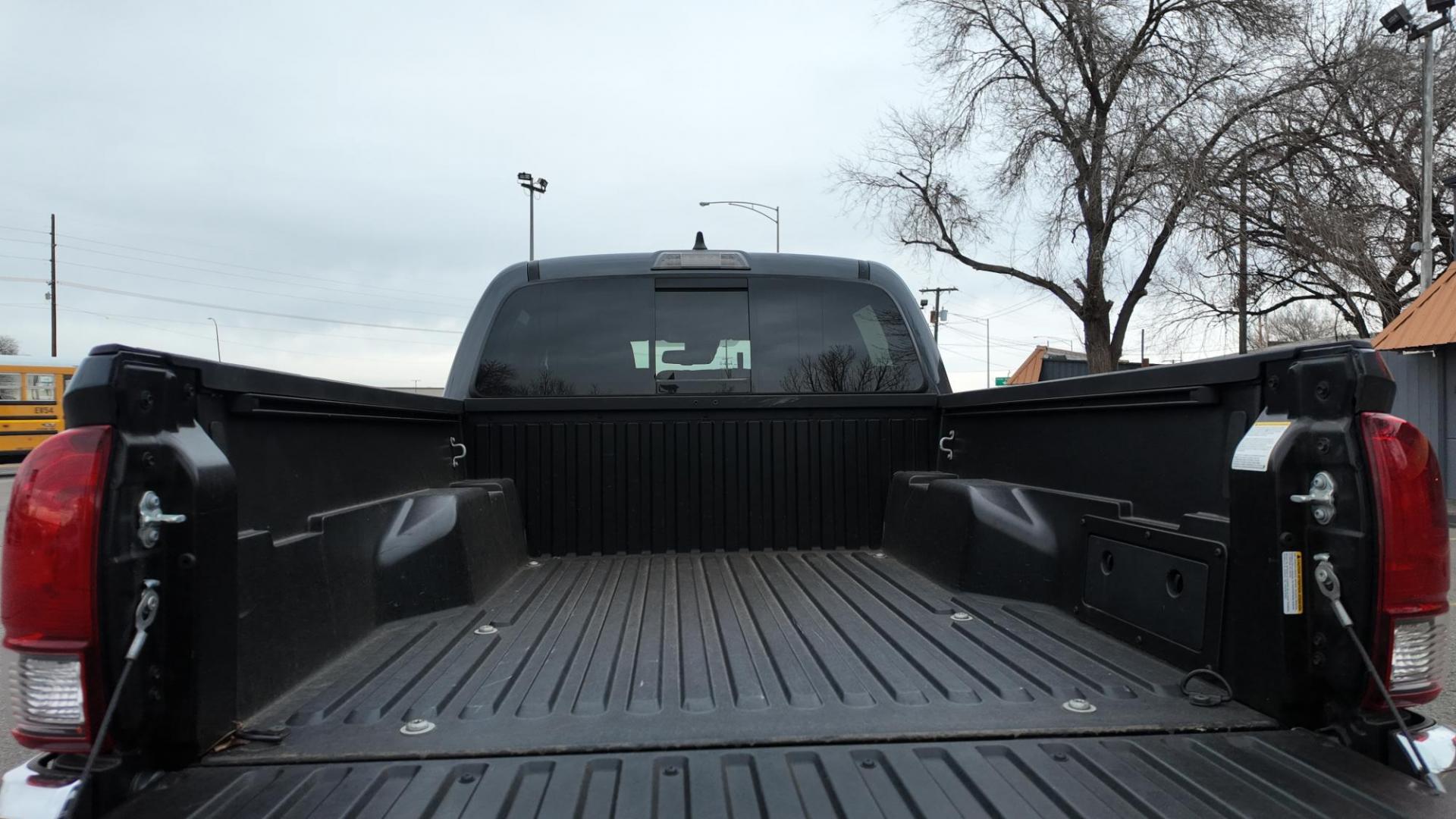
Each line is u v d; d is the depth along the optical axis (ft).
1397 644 5.44
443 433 10.90
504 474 11.70
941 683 6.77
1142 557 7.51
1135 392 7.59
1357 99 65.87
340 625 7.46
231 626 5.67
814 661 7.37
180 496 5.29
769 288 12.55
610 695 6.52
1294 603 5.74
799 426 12.12
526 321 12.29
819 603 9.31
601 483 11.87
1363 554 5.49
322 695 6.51
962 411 11.57
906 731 5.83
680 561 11.50
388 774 5.25
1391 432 5.55
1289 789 5.01
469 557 9.23
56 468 4.90
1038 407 9.52
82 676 4.81
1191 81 68.64
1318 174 66.90
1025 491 9.59
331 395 7.41
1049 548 9.13
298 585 6.76
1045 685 6.71
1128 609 7.68
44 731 4.85
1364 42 66.54
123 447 4.97
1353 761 5.32
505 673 7.04
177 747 5.25
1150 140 67.92
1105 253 73.51
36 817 4.63
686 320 12.39
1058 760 5.42
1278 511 5.81
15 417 72.28
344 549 7.64
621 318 12.34
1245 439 6.19
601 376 12.21
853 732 5.83
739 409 12.02
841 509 12.16
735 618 8.73
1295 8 67.51
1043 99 76.28
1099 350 77.41
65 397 5.04
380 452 8.81
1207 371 6.67
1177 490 7.22
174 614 5.24
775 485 12.06
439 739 5.71
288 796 4.96
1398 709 5.48
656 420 11.94
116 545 4.91
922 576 10.55
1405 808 4.78
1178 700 6.35
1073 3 70.85
